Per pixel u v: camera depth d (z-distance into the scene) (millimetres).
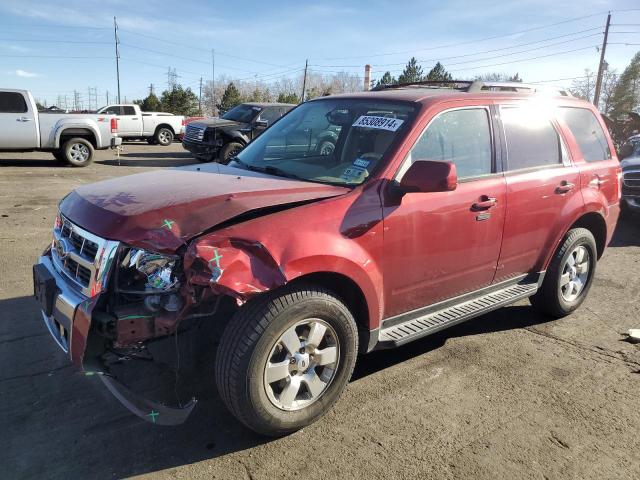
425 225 3455
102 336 2693
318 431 3125
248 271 2637
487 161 3955
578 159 4770
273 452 2930
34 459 2803
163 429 3094
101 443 2951
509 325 4809
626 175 9492
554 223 4492
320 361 3057
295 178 3539
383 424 3213
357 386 3645
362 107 3928
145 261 2635
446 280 3760
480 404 3471
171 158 19516
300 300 2844
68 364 3770
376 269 3230
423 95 3846
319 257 2875
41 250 6473
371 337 3320
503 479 2779
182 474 2740
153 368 3678
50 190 10992
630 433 3211
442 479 2762
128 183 3361
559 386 3736
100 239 2732
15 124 14344
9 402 3293
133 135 24141
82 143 15477
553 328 4770
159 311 2672
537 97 4582
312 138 3945
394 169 3350
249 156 4180
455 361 4059
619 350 4348
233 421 3193
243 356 2721
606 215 5043
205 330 3043
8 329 4266
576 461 2938
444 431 3166
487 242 3930
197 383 3541
